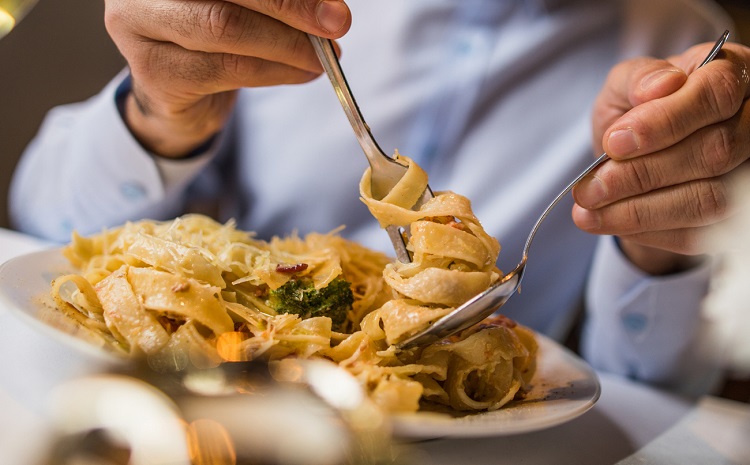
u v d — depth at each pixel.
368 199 0.45
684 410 0.56
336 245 0.53
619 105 0.57
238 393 0.39
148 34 0.52
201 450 0.35
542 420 0.41
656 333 0.71
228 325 0.44
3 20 0.60
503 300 0.43
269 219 0.95
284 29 0.49
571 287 0.91
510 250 0.88
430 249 0.44
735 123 0.46
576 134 0.90
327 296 0.47
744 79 0.46
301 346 0.44
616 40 0.95
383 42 0.96
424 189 0.46
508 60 0.92
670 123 0.45
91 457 0.34
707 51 0.51
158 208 0.82
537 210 0.88
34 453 0.35
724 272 0.71
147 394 0.37
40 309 0.43
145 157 0.75
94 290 0.45
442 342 0.45
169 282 0.44
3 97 1.15
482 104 0.92
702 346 0.72
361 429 0.38
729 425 0.54
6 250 0.62
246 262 0.49
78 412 0.36
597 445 0.48
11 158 1.16
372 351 0.44
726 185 0.47
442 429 0.39
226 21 0.49
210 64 0.53
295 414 0.38
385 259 0.55
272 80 0.54
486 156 0.91
